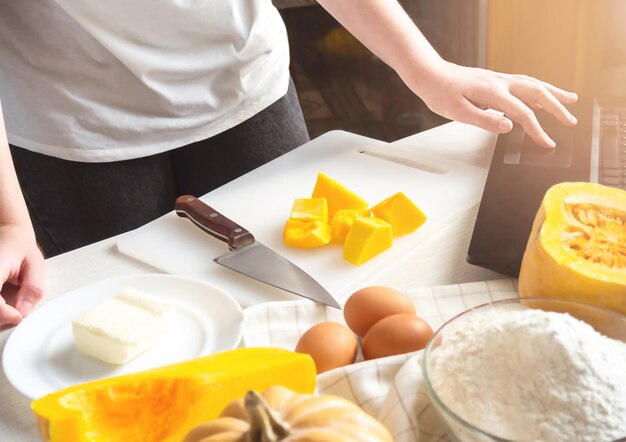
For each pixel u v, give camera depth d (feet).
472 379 1.87
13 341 2.65
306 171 3.86
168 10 3.86
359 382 2.24
